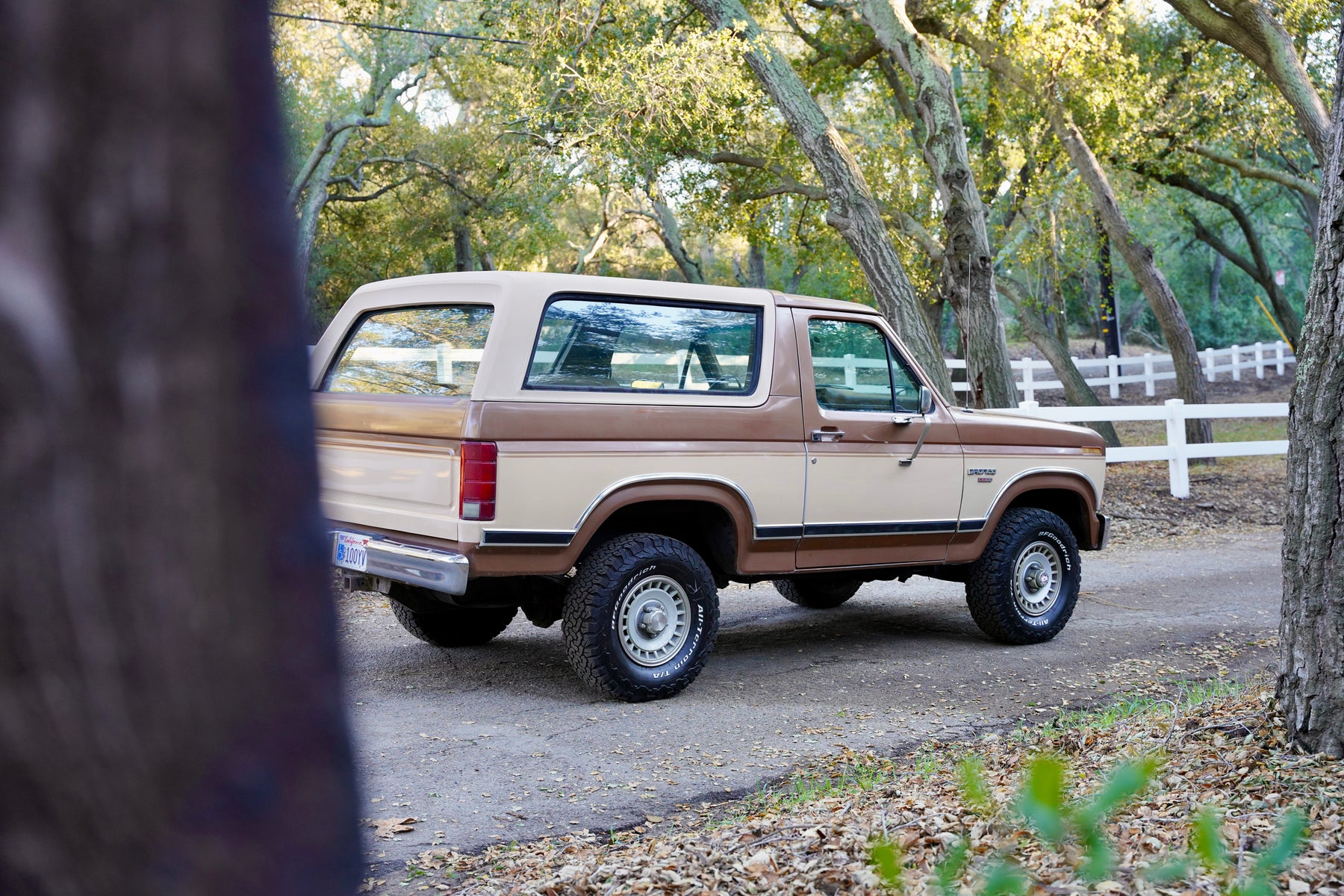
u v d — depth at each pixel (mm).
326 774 504
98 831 460
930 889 2641
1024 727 5305
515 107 14852
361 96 27812
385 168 28656
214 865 476
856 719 5516
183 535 457
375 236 29094
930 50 13914
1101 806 1069
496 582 5906
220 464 462
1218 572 10289
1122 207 22234
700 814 4211
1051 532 7340
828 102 25594
